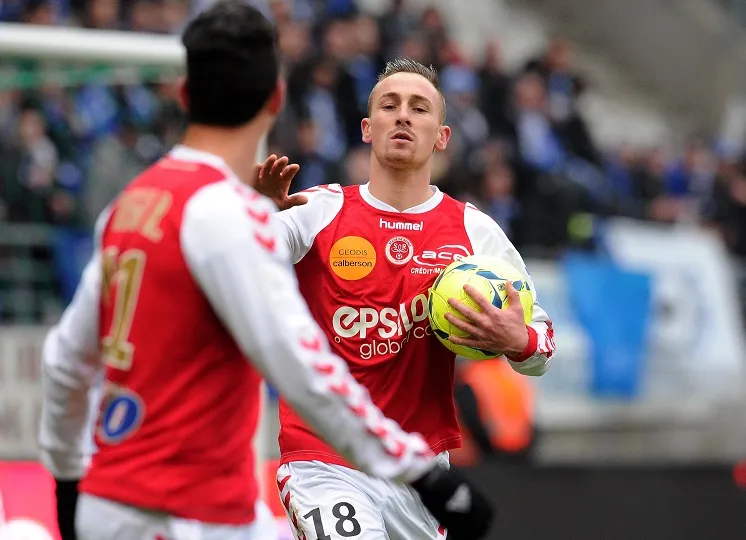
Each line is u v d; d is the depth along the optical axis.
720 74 64.31
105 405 9.43
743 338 41.22
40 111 31.64
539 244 39.41
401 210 14.26
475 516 9.31
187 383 9.21
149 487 9.13
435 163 37.44
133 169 31.69
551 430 36.75
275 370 8.88
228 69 9.37
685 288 39.47
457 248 14.20
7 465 20.31
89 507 9.32
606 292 38.12
